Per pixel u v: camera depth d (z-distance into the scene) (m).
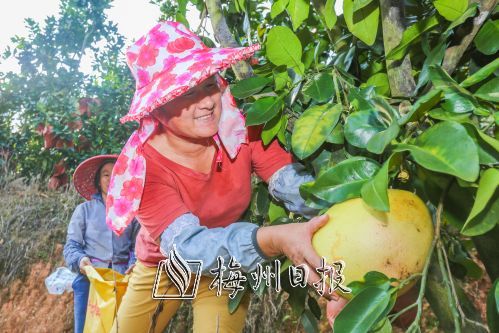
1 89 5.54
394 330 2.45
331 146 1.19
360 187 0.89
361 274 0.87
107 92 5.46
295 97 1.24
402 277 0.86
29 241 4.45
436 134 0.77
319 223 0.92
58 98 5.39
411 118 0.84
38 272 4.20
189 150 1.40
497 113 0.78
